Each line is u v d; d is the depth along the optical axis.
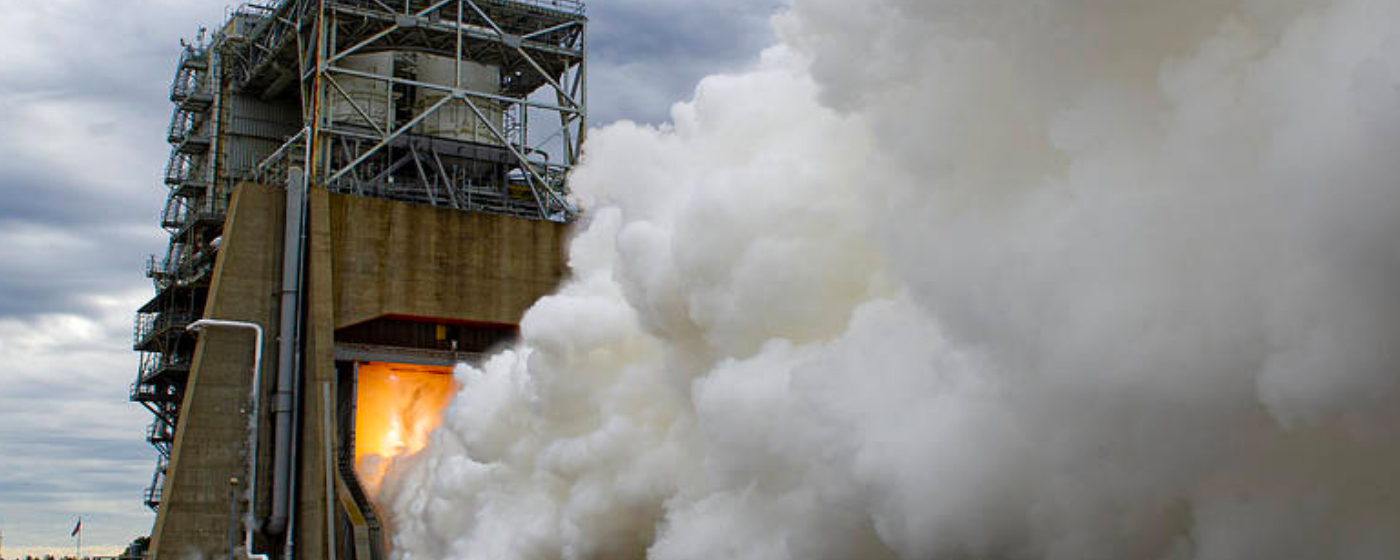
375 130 60.38
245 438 51.56
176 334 67.56
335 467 50.53
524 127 63.88
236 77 67.88
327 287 53.09
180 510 49.88
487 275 56.78
